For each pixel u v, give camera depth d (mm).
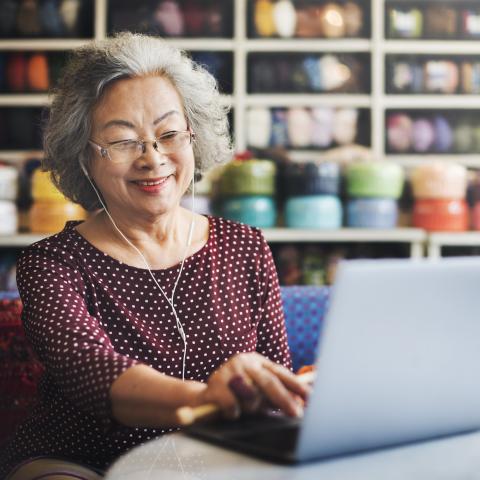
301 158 3971
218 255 1320
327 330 637
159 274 1261
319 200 3391
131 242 1263
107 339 1074
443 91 4027
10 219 3412
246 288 1324
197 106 1275
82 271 1223
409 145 4004
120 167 1202
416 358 694
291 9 3984
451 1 4039
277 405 770
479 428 786
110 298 1225
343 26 3994
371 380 676
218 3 4027
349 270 628
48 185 3342
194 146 1326
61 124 1239
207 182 3346
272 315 1338
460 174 3471
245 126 3973
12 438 1298
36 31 3947
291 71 4012
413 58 4082
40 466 1151
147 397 862
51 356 1024
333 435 687
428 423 742
